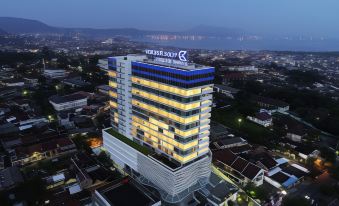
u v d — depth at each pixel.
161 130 126.75
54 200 120.06
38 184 123.75
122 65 141.62
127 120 148.38
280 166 159.88
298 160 171.62
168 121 121.38
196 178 127.81
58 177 133.88
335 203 126.31
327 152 171.38
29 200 117.19
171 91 115.88
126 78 141.00
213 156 159.50
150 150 136.00
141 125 138.88
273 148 184.75
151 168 126.81
